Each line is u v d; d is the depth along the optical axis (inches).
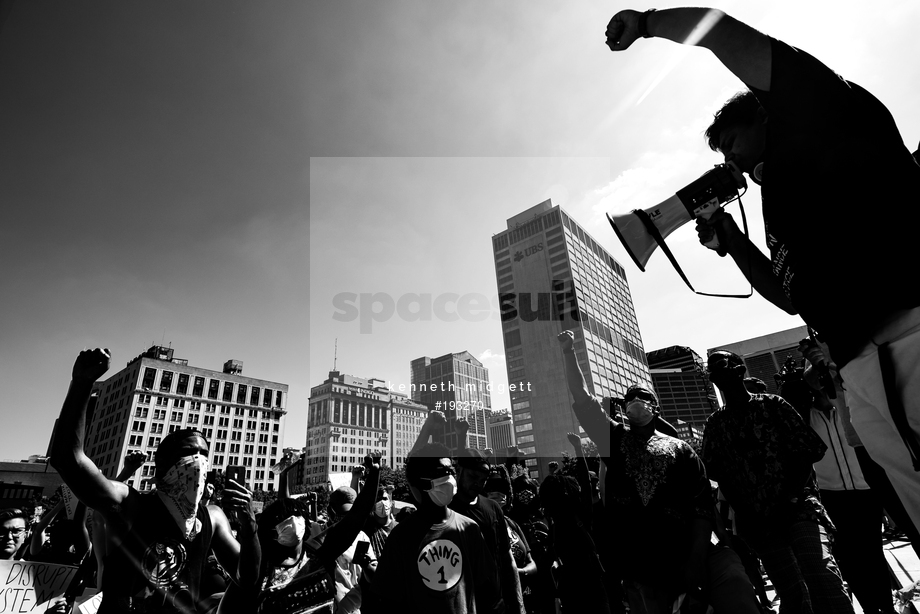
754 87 39.9
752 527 107.2
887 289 34.3
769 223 43.8
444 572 86.0
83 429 65.6
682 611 88.0
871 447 40.7
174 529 74.9
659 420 115.9
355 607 117.3
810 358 107.2
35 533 146.9
